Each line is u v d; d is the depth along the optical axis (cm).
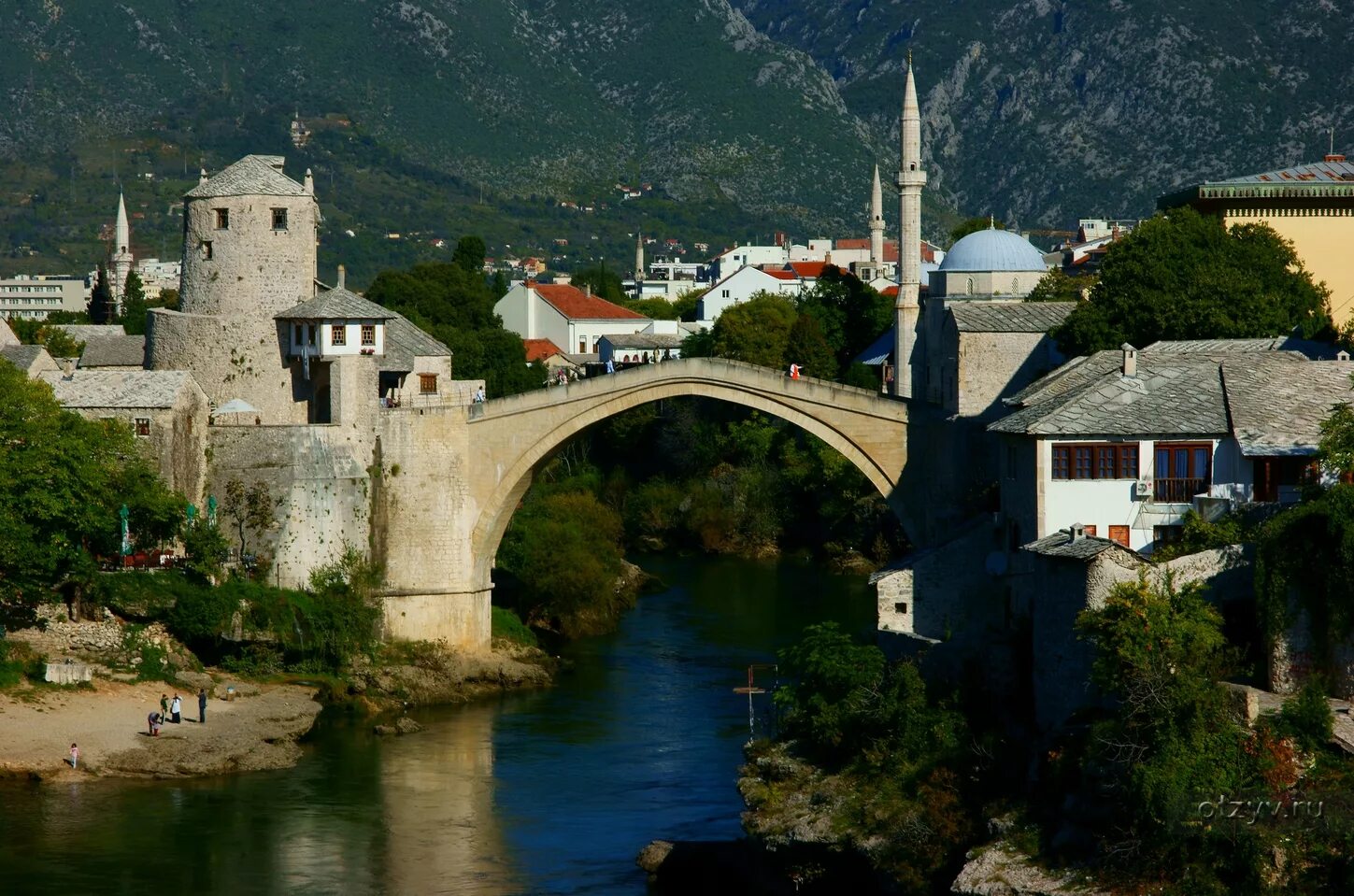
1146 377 9756
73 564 11381
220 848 8938
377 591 12675
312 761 10625
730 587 16712
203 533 12038
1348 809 6575
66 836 9031
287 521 12531
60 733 10356
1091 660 7650
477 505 12862
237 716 11050
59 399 12206
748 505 19200
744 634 14275
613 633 14362
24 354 14175
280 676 12075
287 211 13450
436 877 8612
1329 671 7362
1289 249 12738
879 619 10831
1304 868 6462
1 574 11000
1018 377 12031
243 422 13012
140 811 9494
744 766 9650
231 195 13400
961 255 14225
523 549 14175
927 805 7950
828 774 8900
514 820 9488
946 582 10750
